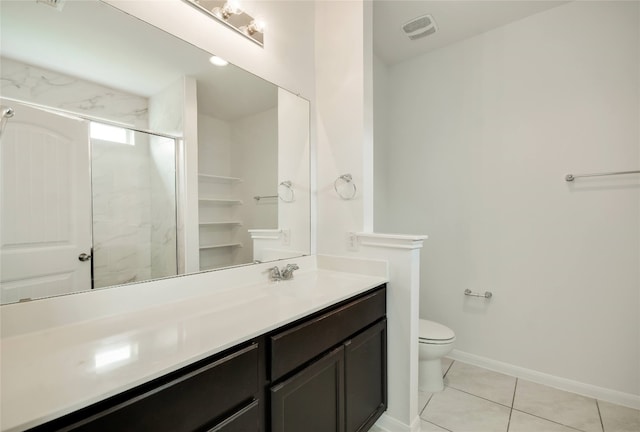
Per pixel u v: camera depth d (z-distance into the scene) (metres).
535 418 1.69
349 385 1.34
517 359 2.18
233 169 1.55
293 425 1.06
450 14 2.12
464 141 2.42
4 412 0.53
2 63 0.89
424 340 1.90
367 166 1.84
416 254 1.63
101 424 0.60
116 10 1.12
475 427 1.62
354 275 1.77
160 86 1.26
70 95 1.02
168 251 1.28
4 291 0.88
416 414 1.64
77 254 1.02
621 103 1.82
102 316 1.04
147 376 0.66
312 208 2.00
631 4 1.79
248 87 1.61
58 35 1.00
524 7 2.04
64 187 1.00
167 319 1.04
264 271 1.63
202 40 1.40
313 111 2.01
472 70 2.38
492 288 2.29
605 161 1.87
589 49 1.92
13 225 0.90
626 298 1.81
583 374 1.94
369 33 1.87
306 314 1.12
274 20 1.74
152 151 1.24
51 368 0.69
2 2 0.90
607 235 1.87
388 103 2.81
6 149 0.89
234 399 0.87
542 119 2.08
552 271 2.05
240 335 0.89
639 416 1.70
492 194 2.29
